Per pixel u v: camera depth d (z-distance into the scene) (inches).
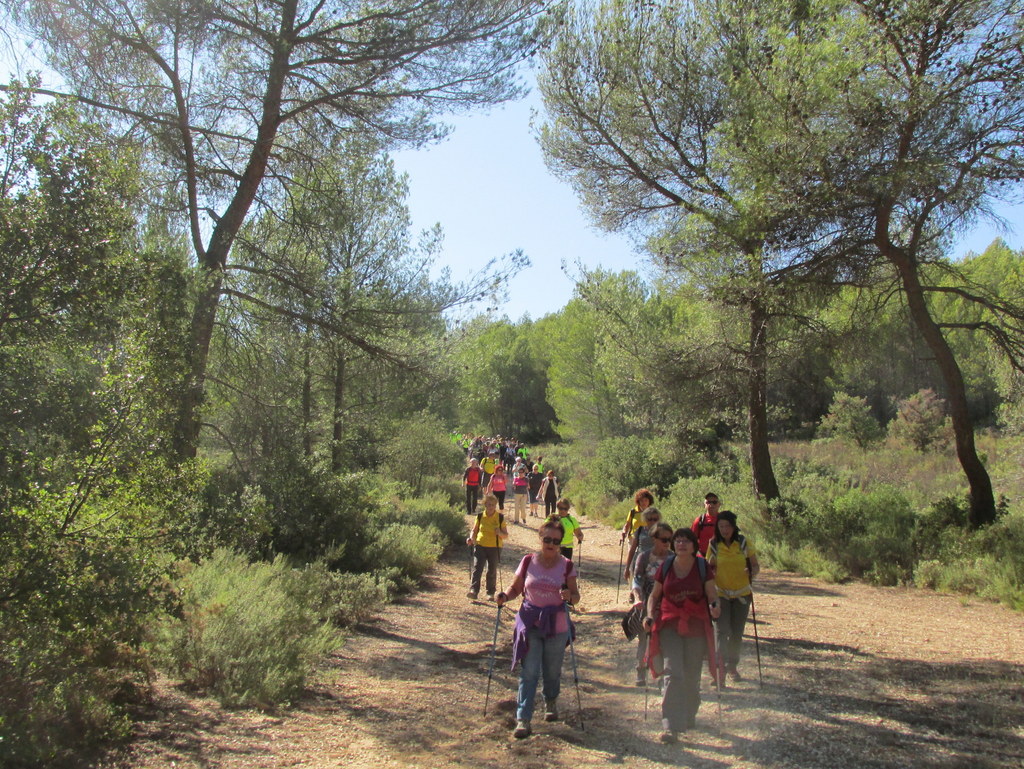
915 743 201.5
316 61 459.5
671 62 593.0
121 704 211.6
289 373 588.1
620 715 243.4
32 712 169.6
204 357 390.3
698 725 226.1
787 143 414.9
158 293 234.4
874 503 577.3
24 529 182.9
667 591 227.0
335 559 457.7
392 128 499.8
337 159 527.8
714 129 518.6
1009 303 507.2
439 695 266.2
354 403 744.3
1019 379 565.0
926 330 495.5
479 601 462.6
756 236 438.3
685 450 778.2
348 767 189.0
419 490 1043.3
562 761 199.8
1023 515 496.7
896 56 424.8
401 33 447.8
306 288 496.4
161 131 433.7
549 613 233.9
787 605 416.8
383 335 518.6
